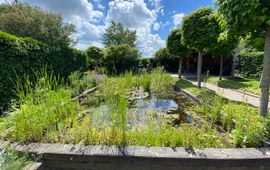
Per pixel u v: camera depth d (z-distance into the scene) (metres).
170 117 3.66
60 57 7.36
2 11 10.55
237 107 3.63
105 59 14.80
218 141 2.34
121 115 2.56
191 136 2.33
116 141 2.22
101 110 3.12
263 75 2.76
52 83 3.27
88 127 2.44
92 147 2.06
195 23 6.24
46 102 2.76
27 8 9.16
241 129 2.44
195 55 16.83
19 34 8.48
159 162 1.90
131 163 1.92
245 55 12.16
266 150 2.03
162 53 17.42
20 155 1.92
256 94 5.86
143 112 3.71
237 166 1.88
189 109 4.34
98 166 1.94
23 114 2.39
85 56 10.54
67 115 2.92
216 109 3.32
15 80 4.36
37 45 5.59
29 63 5.10
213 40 6.01
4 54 4.07
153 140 2.27
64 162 1.95
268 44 2.66
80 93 5.41
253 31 2.82
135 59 15.23
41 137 2.33
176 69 17.56
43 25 8.80
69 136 2.37
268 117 2.49
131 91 6.61
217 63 16.03
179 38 10.11
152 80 7.69
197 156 1.90
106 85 6.30
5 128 2.50
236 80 9.88
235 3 2.50
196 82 9.47
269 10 2.31
